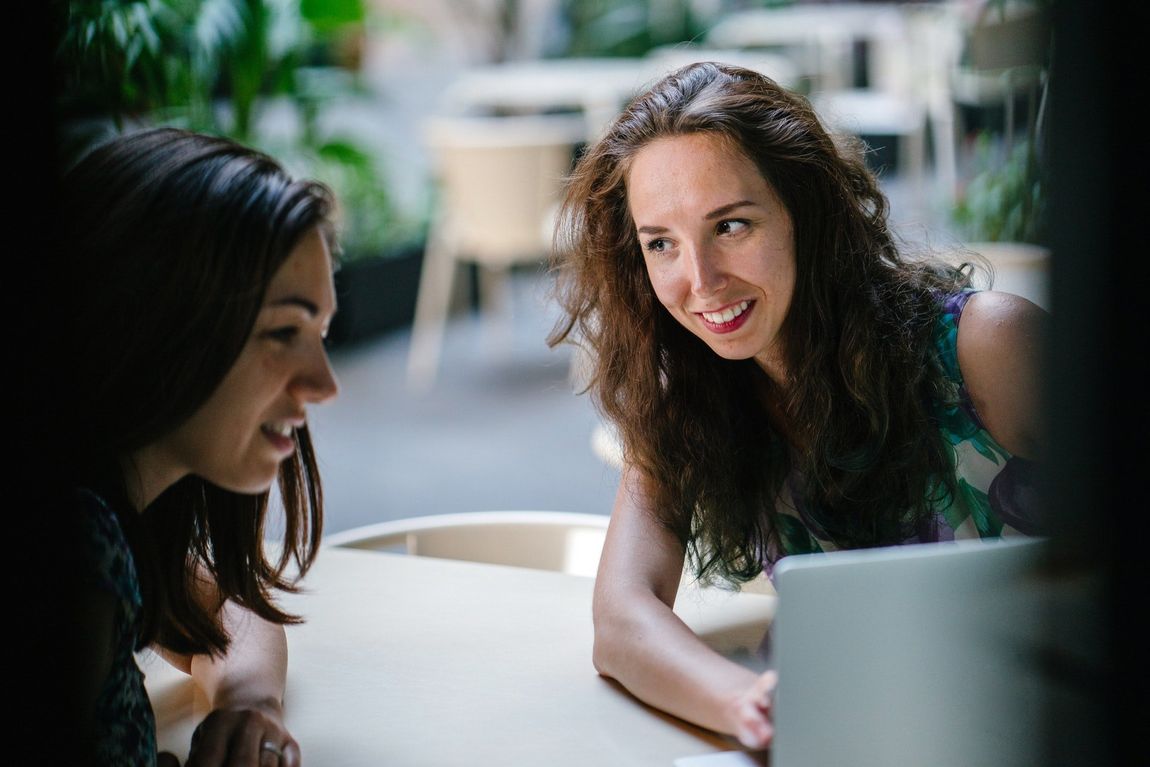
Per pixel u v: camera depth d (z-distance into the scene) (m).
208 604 1.14
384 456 4.39
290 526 1.13
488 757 0.99
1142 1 0.72
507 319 5.95
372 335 5.78
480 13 7.23
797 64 6.67
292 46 4.30
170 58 3.30
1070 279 0.77
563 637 1.24
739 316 1.22
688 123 1.18
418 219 6.10
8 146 0.76
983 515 1.33
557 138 5.03
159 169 0.90
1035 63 2.49
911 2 5.69
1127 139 0.74
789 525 1.38
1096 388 0.77
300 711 1.08
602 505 3.90
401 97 6.98
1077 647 0.79
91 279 0.87
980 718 0.84
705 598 1.35
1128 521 0.77
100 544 0.85
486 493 4.03
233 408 0.91
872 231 1.32
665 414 1.34
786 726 0.84
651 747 1.00
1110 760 0.78
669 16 7.60
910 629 0.85
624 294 1.35
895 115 6.15
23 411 0.77
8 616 0.77
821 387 1.27
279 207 0.90
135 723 0.90
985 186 3.69
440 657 1.19
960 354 1.28
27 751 0.77
